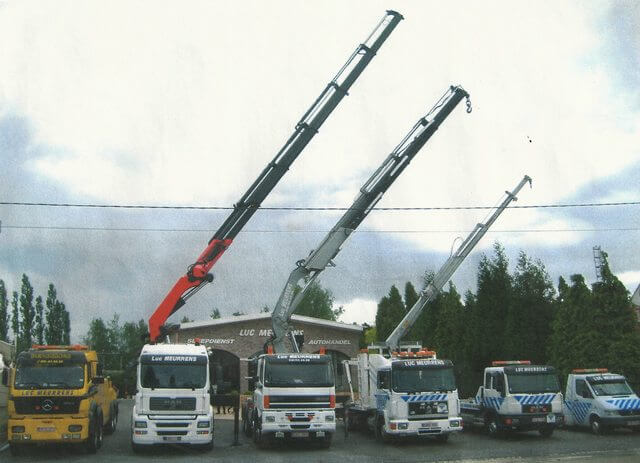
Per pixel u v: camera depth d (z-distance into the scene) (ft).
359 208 73.92
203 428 58.03
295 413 59.57
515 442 62.39
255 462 52.39
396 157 75.20
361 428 76.69
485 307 103.04
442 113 76.28
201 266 70.08
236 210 71.72
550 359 90.53
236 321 124.57
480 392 70.85
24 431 55.16
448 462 50.55
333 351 127.24
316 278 73.67
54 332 155.12
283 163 71.31
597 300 84.58
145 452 59.47
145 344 69.72
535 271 101.40
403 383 62.34
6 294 146.92
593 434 67.56
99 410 61.41
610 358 80.94
